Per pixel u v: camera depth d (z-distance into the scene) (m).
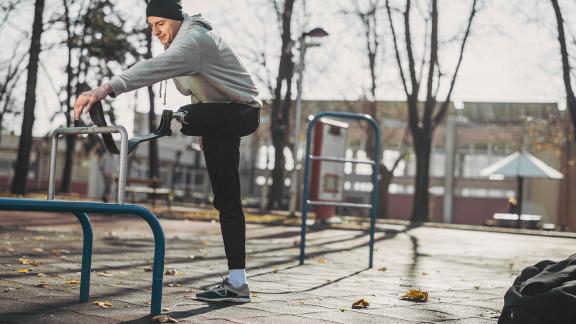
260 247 9.62
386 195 35.47
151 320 3.61
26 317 3.58
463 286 5.98
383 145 40.19
